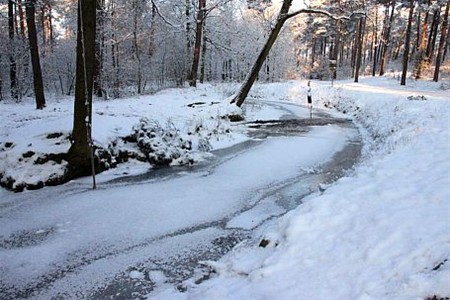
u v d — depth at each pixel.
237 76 41.81
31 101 22.34
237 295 3.96
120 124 11.52
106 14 24.41
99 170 9.70
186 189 8.55
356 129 16.86
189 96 23.30
